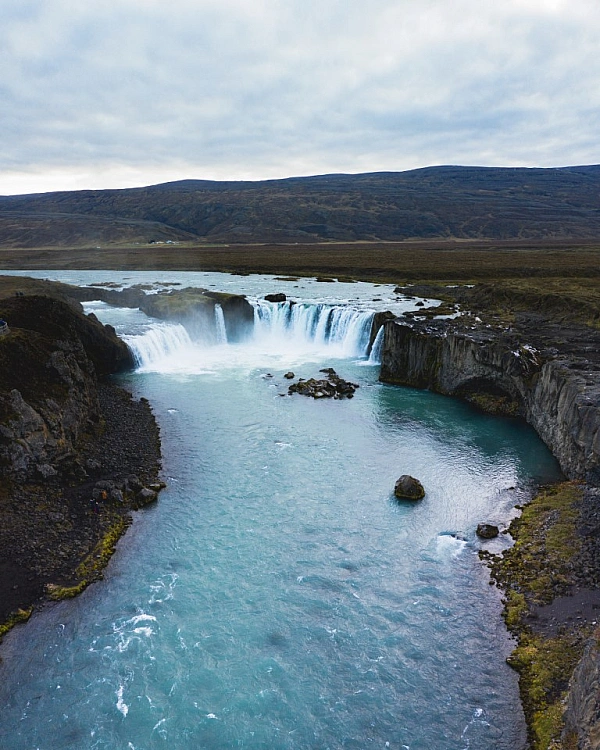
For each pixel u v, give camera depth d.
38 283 108.69
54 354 50.19
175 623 30.45
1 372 45.53
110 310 99.38
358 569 34.97
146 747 23.89
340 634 29.81
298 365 78.25
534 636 29.00
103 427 54.25
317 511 41.38
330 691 26.52
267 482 45.50
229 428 56.03
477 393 62.84
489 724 24.72
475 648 28.77
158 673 27.38
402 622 30.61
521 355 58.53
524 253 190.12
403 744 24.00
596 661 21.58
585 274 129.50
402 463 48.75
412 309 91.94
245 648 28.91
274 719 25.14
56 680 26.98
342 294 111.81
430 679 27.06
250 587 33.28
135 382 70.00
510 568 34.38
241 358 82.25
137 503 41.72
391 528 39.31
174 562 35.44
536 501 41.62
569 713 22.98
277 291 116.12
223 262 181.62
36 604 31.45
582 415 42.69
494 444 52.12
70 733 24.48
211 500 42.69
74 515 39.34
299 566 35.22
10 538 35.88
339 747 23.92
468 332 67.38
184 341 85.50
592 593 31.16
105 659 28.14
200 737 24.30
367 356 81.94
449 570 34.78
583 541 35.34
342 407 61.84
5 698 26.09
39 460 41.94
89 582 33.34
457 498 42.97
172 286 122.69
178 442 52.72
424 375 68.56
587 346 61.03
